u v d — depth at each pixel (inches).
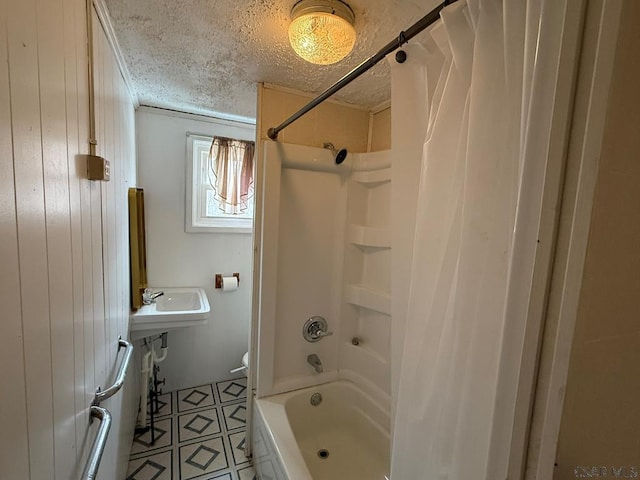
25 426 18.9
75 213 28.6
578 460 15.7
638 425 18.0
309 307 69.4
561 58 13.6
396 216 36.1
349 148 69.4
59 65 24.9
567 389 14.7
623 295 15.9
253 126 93.1
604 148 13.7
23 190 18.8
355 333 73.8
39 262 20.9
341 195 69.6
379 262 68.4
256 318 65.8
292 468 45.7
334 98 65.1
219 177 88.7
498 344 20.3
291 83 60.0
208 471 63.2
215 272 92.4
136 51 50.1
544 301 14.5
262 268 61.9
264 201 60.5
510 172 20.6
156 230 84.7
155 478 60.8
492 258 21.2
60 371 24.6
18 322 18.1
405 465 28.8
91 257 34.0
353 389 70.0
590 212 13.9
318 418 68.6
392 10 37.7
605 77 13.3
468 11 24.3
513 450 15.6
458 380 22.9
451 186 27.1
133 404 68.7
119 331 52.8
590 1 13.1
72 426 27.3
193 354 92.0
